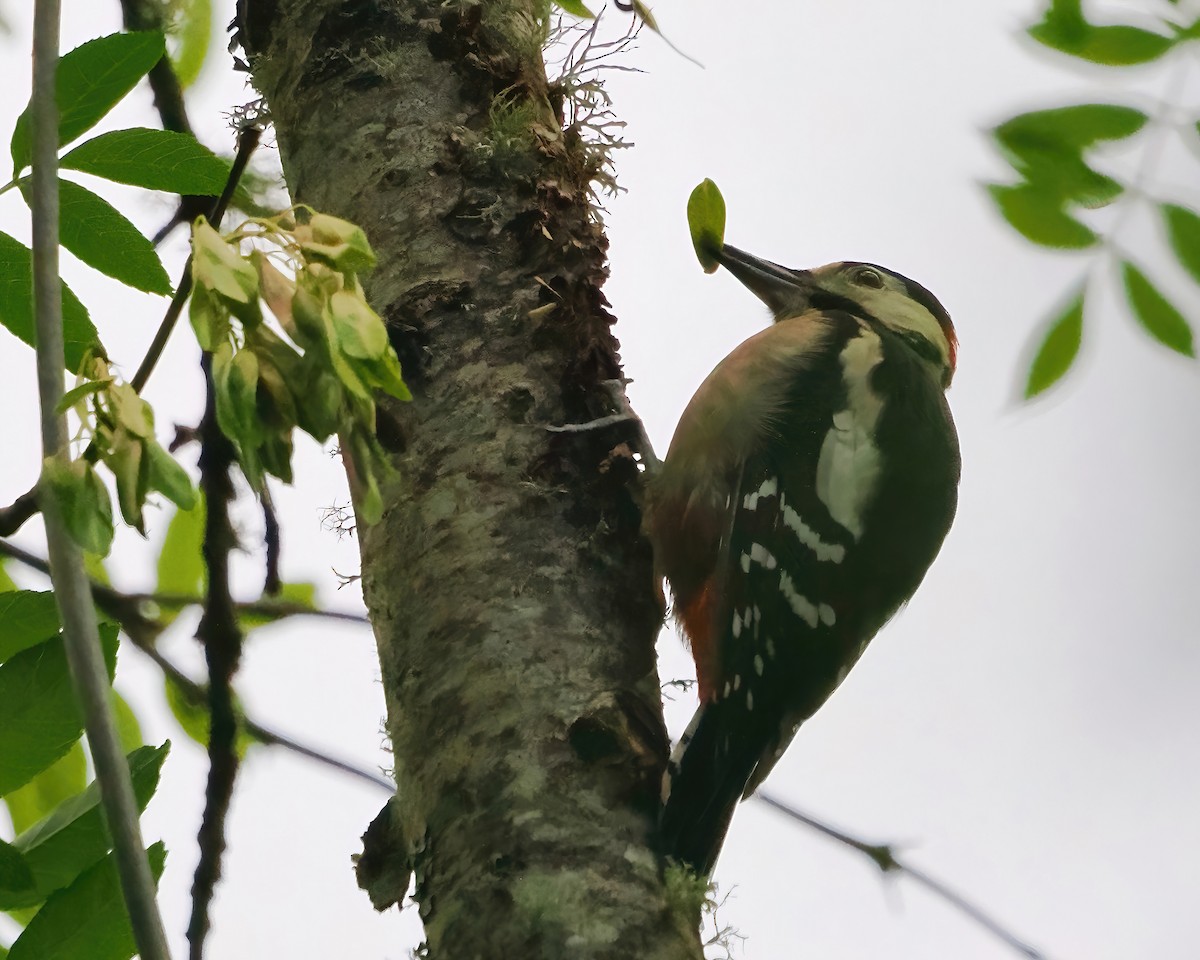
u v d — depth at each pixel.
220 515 6.17
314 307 3.50
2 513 4.15
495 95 6.03
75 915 3.70
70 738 3.78
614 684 4.94
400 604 5.11
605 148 6.35
